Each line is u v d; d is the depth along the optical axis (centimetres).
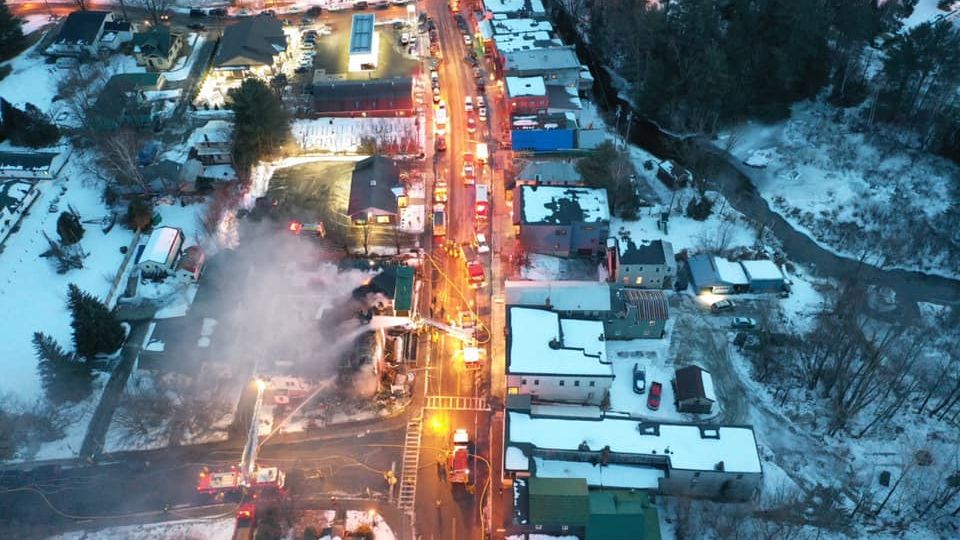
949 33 11425
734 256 10006
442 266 9981
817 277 9962
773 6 11812
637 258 9212
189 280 9694
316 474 7656
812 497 7438
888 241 10356
